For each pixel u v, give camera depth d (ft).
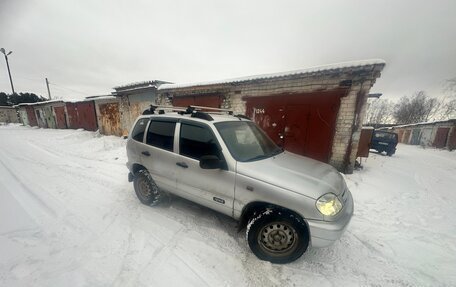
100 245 8.53
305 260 8.05
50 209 11.61
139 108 40.73
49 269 7.07
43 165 21.84
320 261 8.02
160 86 35.40
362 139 22.58
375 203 13.64
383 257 8.36
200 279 6.95
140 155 11.85
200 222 10.48
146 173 11.85
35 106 84.12
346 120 19.38
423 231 10.41
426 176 22.53
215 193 8.90
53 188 14.96
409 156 42.83
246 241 9.07
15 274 6.79
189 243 8.84
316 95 20.62
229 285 6.76
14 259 7.47
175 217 10.92
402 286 6.97
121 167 21.29
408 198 14.85
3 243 8.37
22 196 13.37
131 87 39.96
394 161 32.65
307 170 8.50
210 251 8.38
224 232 9.68
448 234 10.21
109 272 7.07
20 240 8.63
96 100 50.85
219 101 28.86
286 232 7.59
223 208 8.84
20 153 28.45
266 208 7.94
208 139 9.18
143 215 11.08
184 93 33.09
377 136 42.32
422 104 135.03
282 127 23.21
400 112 145.48
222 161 8.55
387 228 10.60
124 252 8.14
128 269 7.23
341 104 19.43
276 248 7.77
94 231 9.52
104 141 37.32
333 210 7.06
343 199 7.75
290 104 22.39
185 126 10.06
